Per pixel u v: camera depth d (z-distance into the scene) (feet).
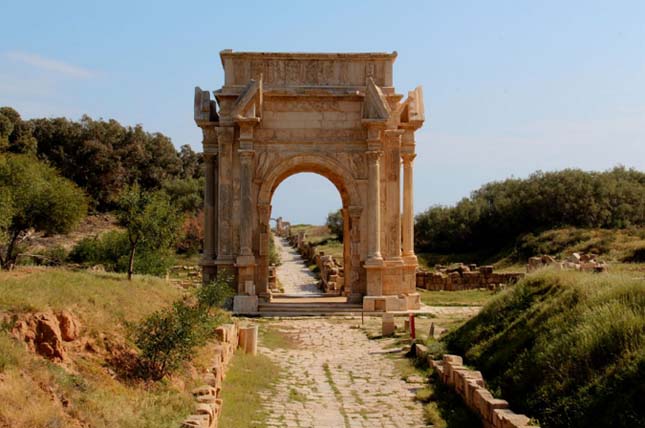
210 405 47.29
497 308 71.46
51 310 47.29
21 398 33.86
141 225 85.66
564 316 56.44
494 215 237.04
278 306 123.34
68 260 171.01
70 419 35.68
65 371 41.86
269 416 55.57
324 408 58.90
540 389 48.80
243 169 125.59
